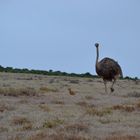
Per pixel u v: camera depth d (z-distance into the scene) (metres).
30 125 28.72
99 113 33.06
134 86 69.94
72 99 42.69
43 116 32.16
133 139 25.12
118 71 52.91
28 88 49.41
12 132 27.45
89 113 33.25
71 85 62.78
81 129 27.81
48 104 38.50
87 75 109.81
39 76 90.44
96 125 29.25
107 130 27.81
